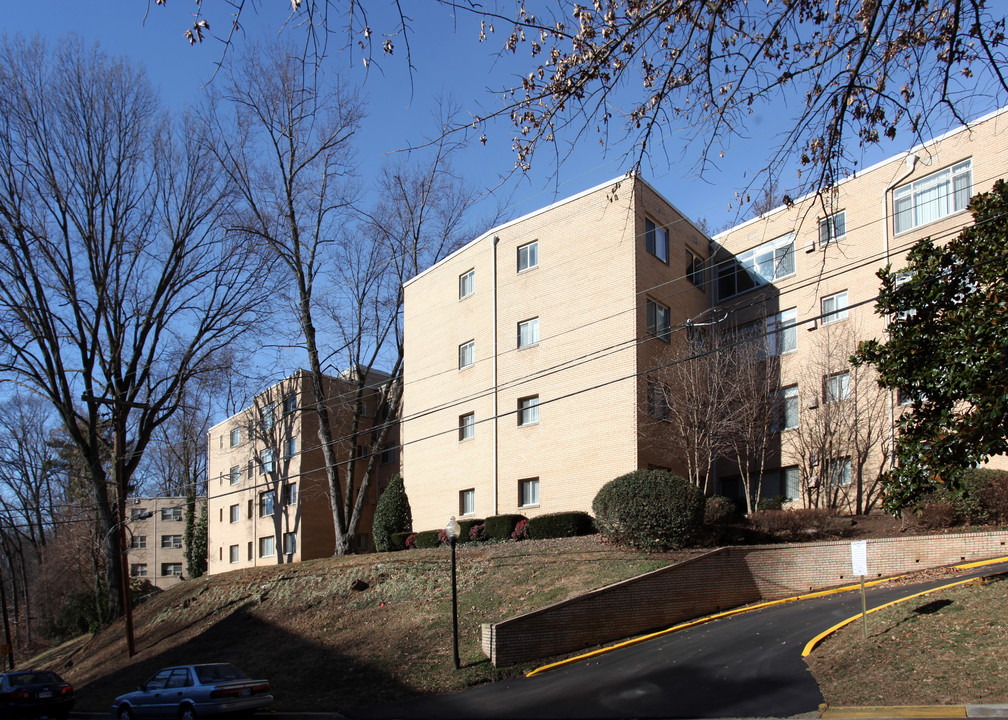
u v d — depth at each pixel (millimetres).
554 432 29406
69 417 38719
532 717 14758
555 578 22547
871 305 27297
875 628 15789
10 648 45688
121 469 40125
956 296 15578
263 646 24984
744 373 27062
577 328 29391
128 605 31719
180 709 18391
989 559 19938
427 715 15969
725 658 16516
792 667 15211
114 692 26953
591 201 29812
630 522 23172
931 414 15180
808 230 29516
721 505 24047
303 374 43156
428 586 25219
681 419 26312
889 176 27500
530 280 31422
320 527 42812
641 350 27766
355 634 23188
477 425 32406
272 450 45781
